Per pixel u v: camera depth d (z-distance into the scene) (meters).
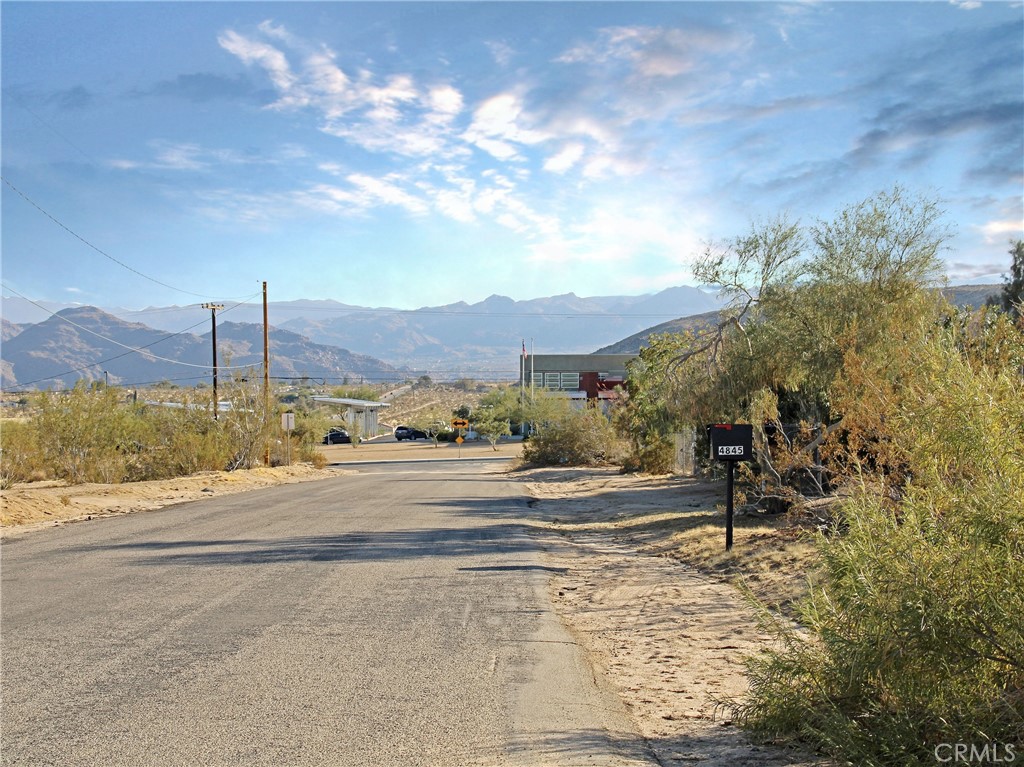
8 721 5.73
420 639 8.21
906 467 7.32
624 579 12.11
